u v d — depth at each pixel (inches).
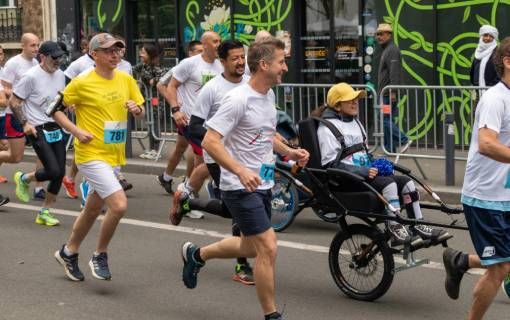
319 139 324.5
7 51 812.0
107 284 303.9
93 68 297.4
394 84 533.6
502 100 219.8
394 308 274.5
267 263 239.9
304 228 390.0
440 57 577.3
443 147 472.1
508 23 549.0
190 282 275.4
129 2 729.0
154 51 587.2
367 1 604.1
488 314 266.2
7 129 446.9
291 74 641.0
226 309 276.1
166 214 426.6
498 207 224.5
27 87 388.5
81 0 762.2
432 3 574.9
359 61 613.3
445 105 474.9
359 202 284.5
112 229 291.0
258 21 652.7
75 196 475.5
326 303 280.8
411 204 294.4
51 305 280.8
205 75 418.3
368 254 279.7
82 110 293.0
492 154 216.5
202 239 370.3
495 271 227.9
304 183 350.6
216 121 237.3
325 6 624.7
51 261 335.6
